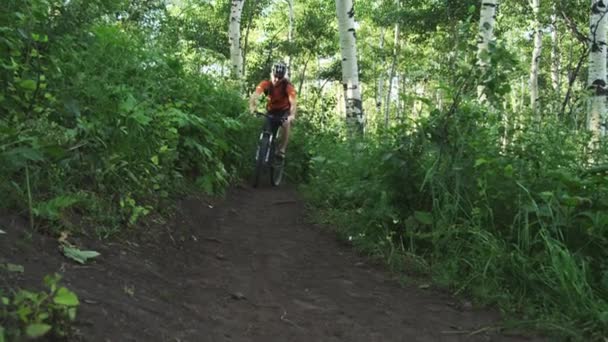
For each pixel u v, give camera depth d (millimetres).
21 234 2695
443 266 3744
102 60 4336
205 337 2438
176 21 7391
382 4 25453
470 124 4266
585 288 3172
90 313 2178
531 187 3896
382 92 36219
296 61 35750
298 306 3117
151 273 3086
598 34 11039
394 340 2764
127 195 3881
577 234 3555
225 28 25547
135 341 2133
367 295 3406
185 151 5781
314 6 30750
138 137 4246
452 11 17156
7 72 3127
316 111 10969
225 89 8250
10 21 3174
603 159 4445
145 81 4855
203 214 4949
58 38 3348
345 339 2721
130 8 5789
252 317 2857
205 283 3246
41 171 3271
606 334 2816
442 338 2826
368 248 4258
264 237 4664
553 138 4328
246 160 7961
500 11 20172
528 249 3494
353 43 10258
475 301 3330
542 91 23500
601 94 10805
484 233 3658
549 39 27688
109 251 3141
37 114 3281
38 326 1539
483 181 3959
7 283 2121
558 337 2828
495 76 4254
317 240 4648
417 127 4398
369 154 5074
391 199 4391
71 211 3305
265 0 27844
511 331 2932
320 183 6016
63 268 2586
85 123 3426
